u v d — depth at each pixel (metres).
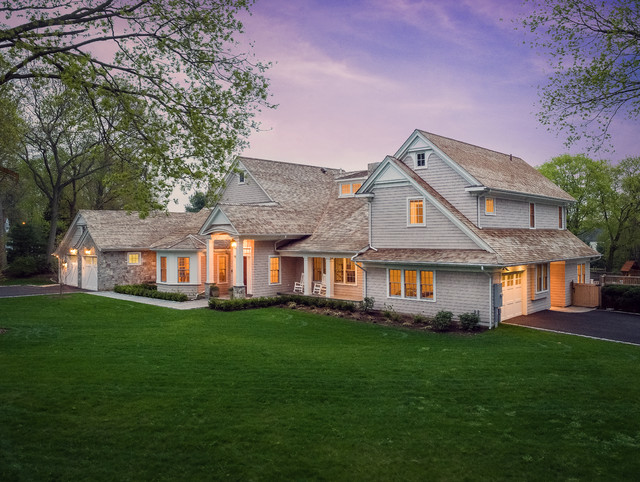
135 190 14.72
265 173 32.09
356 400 10.16
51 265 41.84
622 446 7.98
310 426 8.70
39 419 8.66
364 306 22.70
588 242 77.06
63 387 10.49
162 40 13.24
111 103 13.85
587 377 11.99
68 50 12.92
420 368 12.80
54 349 14.30
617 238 49.31
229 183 33.34
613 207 48.34
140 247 33.88
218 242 29.62
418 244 21.56
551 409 9.71
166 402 9.74
